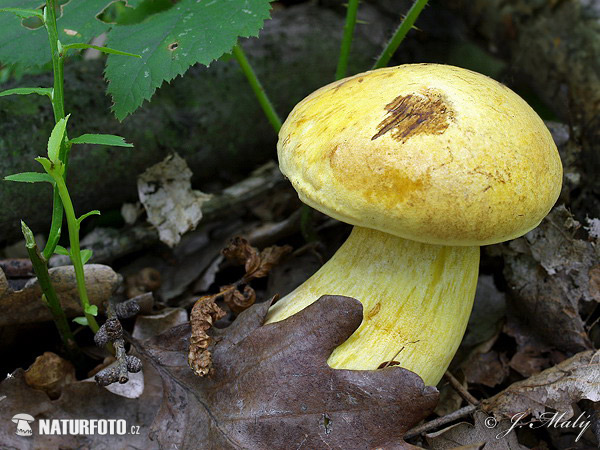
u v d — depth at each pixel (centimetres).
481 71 38
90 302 22
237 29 20
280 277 26
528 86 34
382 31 34
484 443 19
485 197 17
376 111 17
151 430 19
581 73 29
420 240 17
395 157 17
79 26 22
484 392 22
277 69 31
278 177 29
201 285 26
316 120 18
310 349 18
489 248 25
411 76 18
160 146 27
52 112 25
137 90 20
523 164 17
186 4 22
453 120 17
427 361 19
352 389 18
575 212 25
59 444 19
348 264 20
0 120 24
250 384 19
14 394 20
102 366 21
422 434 20
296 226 28
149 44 20
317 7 35
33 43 22
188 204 26
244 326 20
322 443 18
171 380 20
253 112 30
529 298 23
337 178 17
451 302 19
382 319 19
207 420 19
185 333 20
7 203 24
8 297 20
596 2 29
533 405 20
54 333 22
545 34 31
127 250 26
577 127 27
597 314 23
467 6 34
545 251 23
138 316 22
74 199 25
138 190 26
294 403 18
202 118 28
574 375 20
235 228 28
